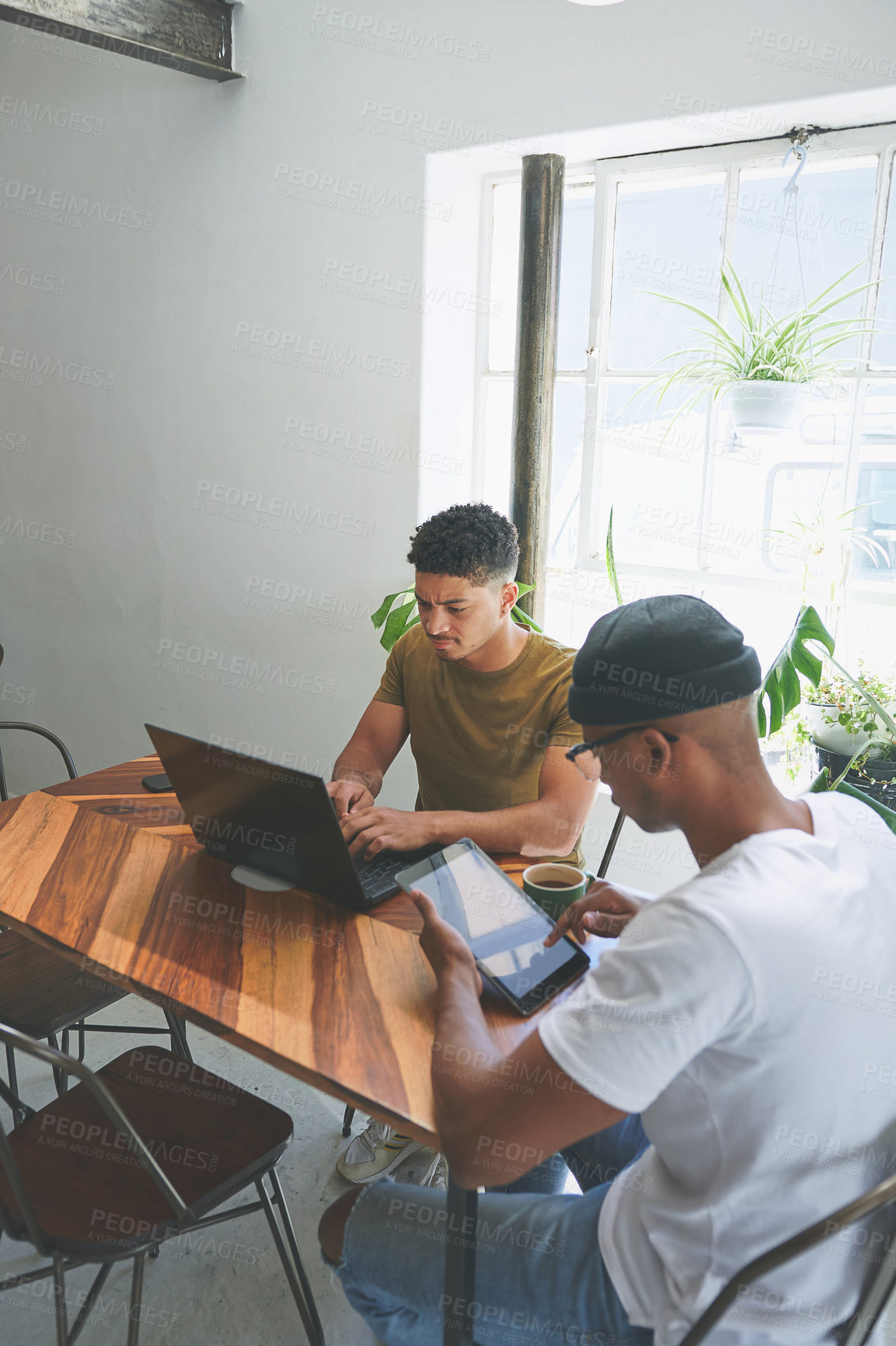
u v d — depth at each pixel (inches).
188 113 109.8
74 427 130.3
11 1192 48.6
